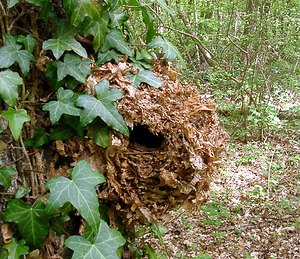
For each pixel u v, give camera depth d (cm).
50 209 132
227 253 345
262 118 616
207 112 162
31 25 147
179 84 167
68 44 145
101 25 151
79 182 136
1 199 142
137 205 152
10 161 143
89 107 143
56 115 142
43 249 147
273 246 355
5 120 140
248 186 474
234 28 693
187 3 646
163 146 152
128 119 148
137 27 323
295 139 623
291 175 505
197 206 163
